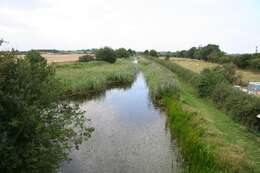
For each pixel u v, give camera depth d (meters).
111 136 13.34
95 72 34.97
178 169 9.77
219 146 10.04
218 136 11.41
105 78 32.00
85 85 25.81
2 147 5.46
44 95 6.93
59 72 32.00
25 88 6.37
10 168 5.89
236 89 17.39
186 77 33.31
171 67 48.72
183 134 11.22
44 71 7.39
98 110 19.00
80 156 10.87
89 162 10.34
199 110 16.62
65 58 75.62
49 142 6.86
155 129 14.55
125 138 13.08
